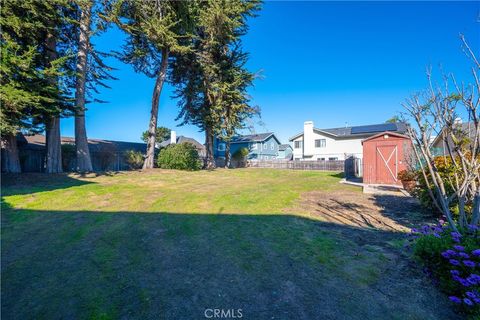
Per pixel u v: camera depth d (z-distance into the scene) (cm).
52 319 227
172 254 368
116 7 1157
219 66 1973
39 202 683
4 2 865
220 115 2045
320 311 233
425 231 347
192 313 233
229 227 493
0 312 237
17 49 844
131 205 684
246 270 315
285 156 4119
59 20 1039
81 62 1230
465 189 319
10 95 795
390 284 276
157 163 1833
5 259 354
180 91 2108
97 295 263
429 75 330
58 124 1246
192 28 1653
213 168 2142
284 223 518
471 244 271
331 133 2875
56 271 318
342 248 379
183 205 688
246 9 1802
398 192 871
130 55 1536
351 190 956
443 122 321
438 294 256
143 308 241
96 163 1844
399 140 1050
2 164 1100
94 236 447
